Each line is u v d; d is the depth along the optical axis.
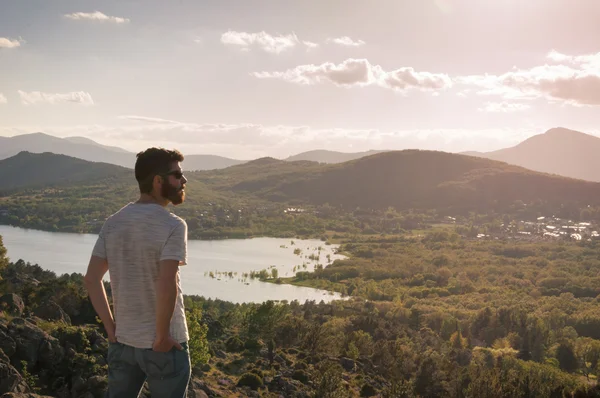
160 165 4.62
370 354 95.12
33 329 25.41
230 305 160.75
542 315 190.25
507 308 186.50
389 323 146.75
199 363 50.16
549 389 72.19
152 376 4.34
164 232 4.39
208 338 80.06
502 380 70.81
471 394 67.56
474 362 118.19
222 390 43.78
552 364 139.38
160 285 4.27
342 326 129.75
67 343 26.78
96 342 28.78
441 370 79.75
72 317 41.38
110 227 4.48
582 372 139.75
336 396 46.38
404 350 96.44
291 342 87.38
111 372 4.50
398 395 57.75
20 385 15.79
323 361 66.75
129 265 4.37
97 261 4.49
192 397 29.77
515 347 158.00
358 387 61.84
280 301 199.38
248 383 47.69
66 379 24.38
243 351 70.56
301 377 55.12
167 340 4.27
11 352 23.66
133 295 4.36
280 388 49.16
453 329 164.00
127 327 4.36
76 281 101.12
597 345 143.75
